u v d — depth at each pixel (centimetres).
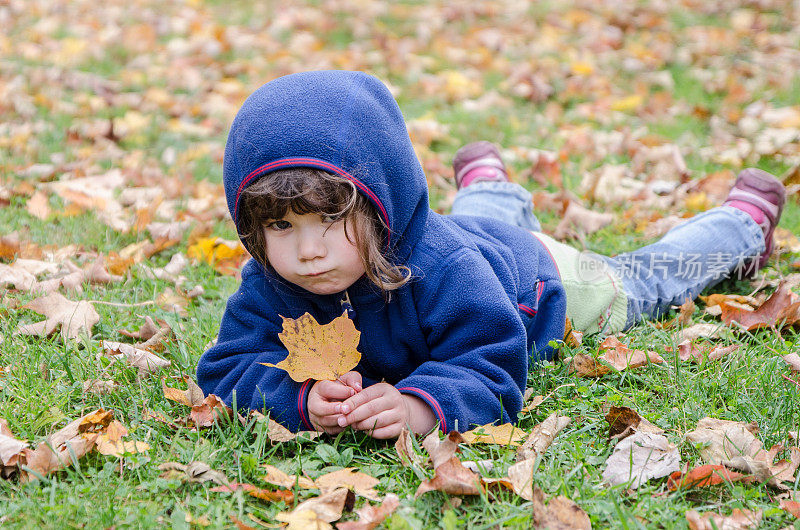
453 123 517
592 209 396
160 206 393
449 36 745
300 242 193
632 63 649
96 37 704
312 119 192
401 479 196
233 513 182
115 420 216
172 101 560
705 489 195
